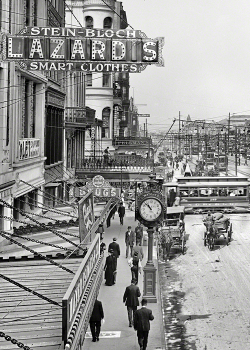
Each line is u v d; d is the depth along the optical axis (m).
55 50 22.42
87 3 69.94
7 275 15.73
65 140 45.97
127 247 31.16
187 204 49.62
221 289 25.09
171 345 18.09
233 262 30.64
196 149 152.00
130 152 80.25
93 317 17.45
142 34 22.88
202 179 50.53
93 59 22.58
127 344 17.56
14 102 25.72
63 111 44.44
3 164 23.94
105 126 75.50
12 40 22.27
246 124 149.38
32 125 32.56
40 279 15.08
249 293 24.39
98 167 52.69
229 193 50.06
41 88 33.50
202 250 34.09
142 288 24.48
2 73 24.02
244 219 47.06
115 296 23.20
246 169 100.44
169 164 111.75
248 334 19.14
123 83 101.94
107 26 71.19
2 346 10.45
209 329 19.72
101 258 18.09
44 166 35.44
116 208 49.53
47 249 21.72
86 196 22.08
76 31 22.58
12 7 25.05
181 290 24.95
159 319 20.41
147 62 22.84
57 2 40.50
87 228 21.53
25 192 28.02
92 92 74.12
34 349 10.16
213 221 35.28
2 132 23.88
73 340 10.32
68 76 46.12
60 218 28.70
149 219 22.70
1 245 22.12
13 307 12.76
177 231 33.09
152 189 23.97
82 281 12.48
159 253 32.53
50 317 12.02
